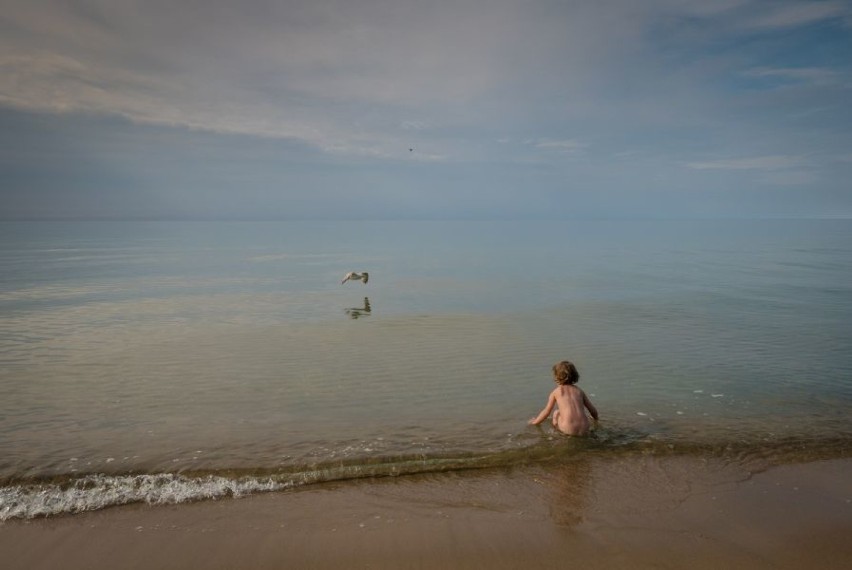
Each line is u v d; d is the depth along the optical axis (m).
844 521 5.91
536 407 9.98
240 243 91.81
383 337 16.44
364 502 6.33
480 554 5.23
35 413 9.55
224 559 5.14
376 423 9.07
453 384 11.45
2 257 55.97
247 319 19.77
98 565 5.05
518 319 19.62
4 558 5.14
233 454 7.71
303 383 11.51
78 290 28.53
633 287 29.48
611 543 5.44
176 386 11.29
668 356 13.92
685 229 190.38
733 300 24.42
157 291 28.23
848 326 18.12
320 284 31.56
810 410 9.76
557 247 76.69
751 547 5.38
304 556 5.19
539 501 6.36
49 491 6.55
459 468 7.30
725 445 8.12
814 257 55.56
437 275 36.62
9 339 16.20
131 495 6.46
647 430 8.73
